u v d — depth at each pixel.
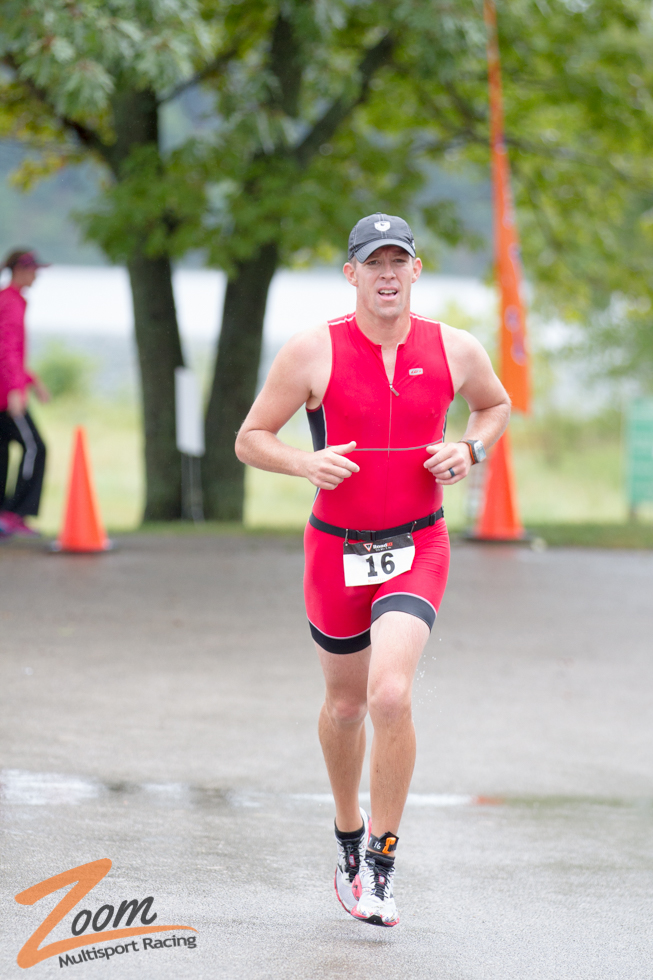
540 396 76.81
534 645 18.80
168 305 35.06
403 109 39.34
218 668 16.44
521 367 29.83
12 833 9.70
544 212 41.84
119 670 16.09
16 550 25.75
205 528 30.84
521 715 14.91
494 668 17.27
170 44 24.62
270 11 33.91
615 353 75.31
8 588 21.55
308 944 7.84
